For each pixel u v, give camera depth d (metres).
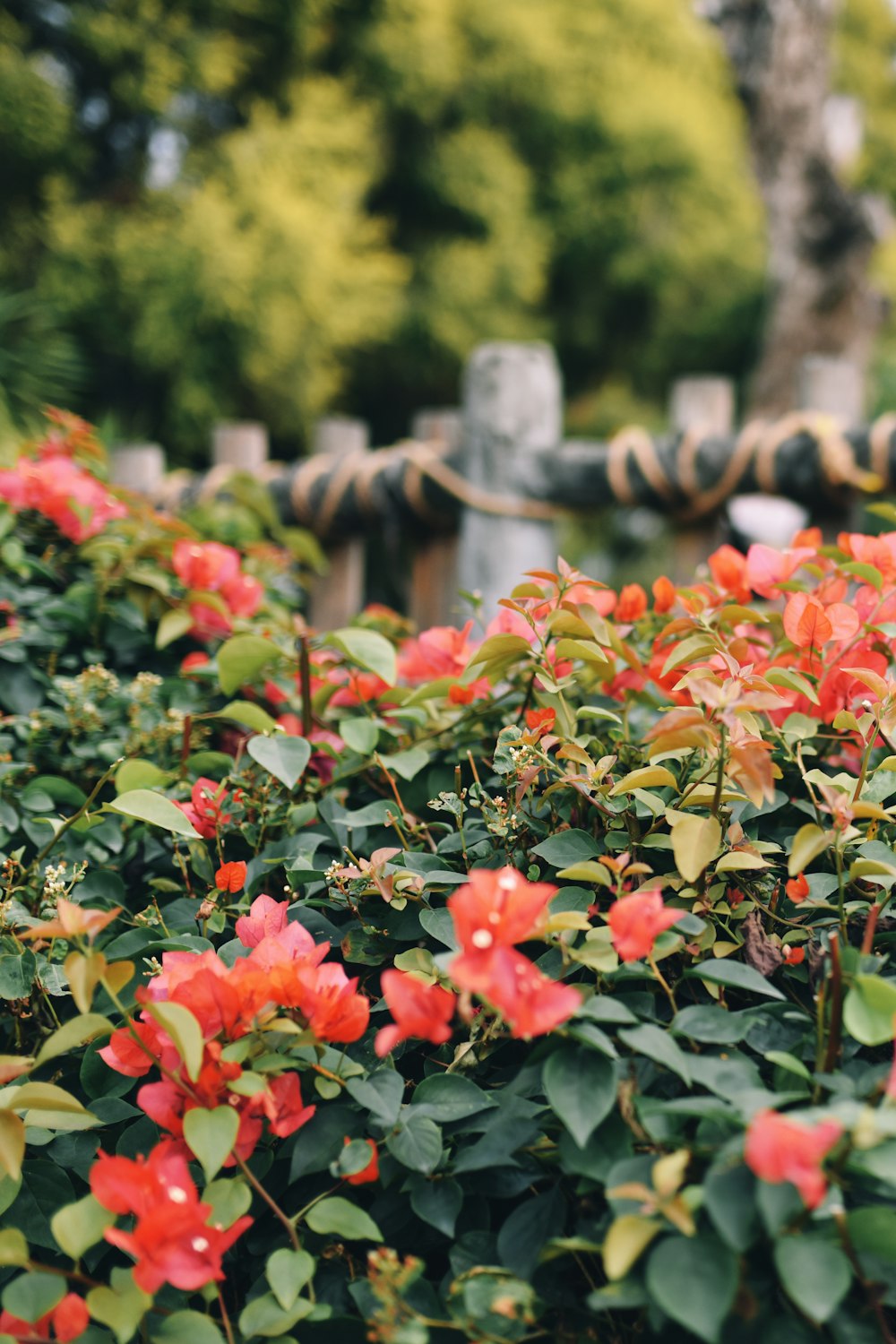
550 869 0.92
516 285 7.78
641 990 0.82
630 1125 0.68
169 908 0.99
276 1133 0.75
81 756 1.24
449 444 2.93
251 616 1.51
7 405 3.34
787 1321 0.62
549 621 0.96
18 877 1.04
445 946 0.91
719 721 0.80
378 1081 0.77
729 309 8.62
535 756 0.91
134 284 6.18
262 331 6.25
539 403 2.66
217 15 6.62
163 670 1.46
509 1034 0.80
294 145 6.66
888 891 0.82
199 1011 0.76
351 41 7.33
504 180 7.74
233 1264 0.81
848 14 11.08
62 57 6.57
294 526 3.03
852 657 1.01
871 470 2.22
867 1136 0.56
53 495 1.44
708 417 2.63
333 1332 0.73
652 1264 0.58
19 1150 0.74
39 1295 0.68
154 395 6.59
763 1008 0.76
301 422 6.72
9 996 0.90
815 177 5.82
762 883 0.86
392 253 7.70
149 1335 0.73
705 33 9.29
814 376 2.55
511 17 7.92
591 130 8.20
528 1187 0.78
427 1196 0.74
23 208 6.46
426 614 2.98
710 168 8.48
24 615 1.38
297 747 0.98
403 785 1.11
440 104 7.66
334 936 0.90
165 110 6.64
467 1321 0.67
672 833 0.79
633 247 8.44
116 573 1.40
